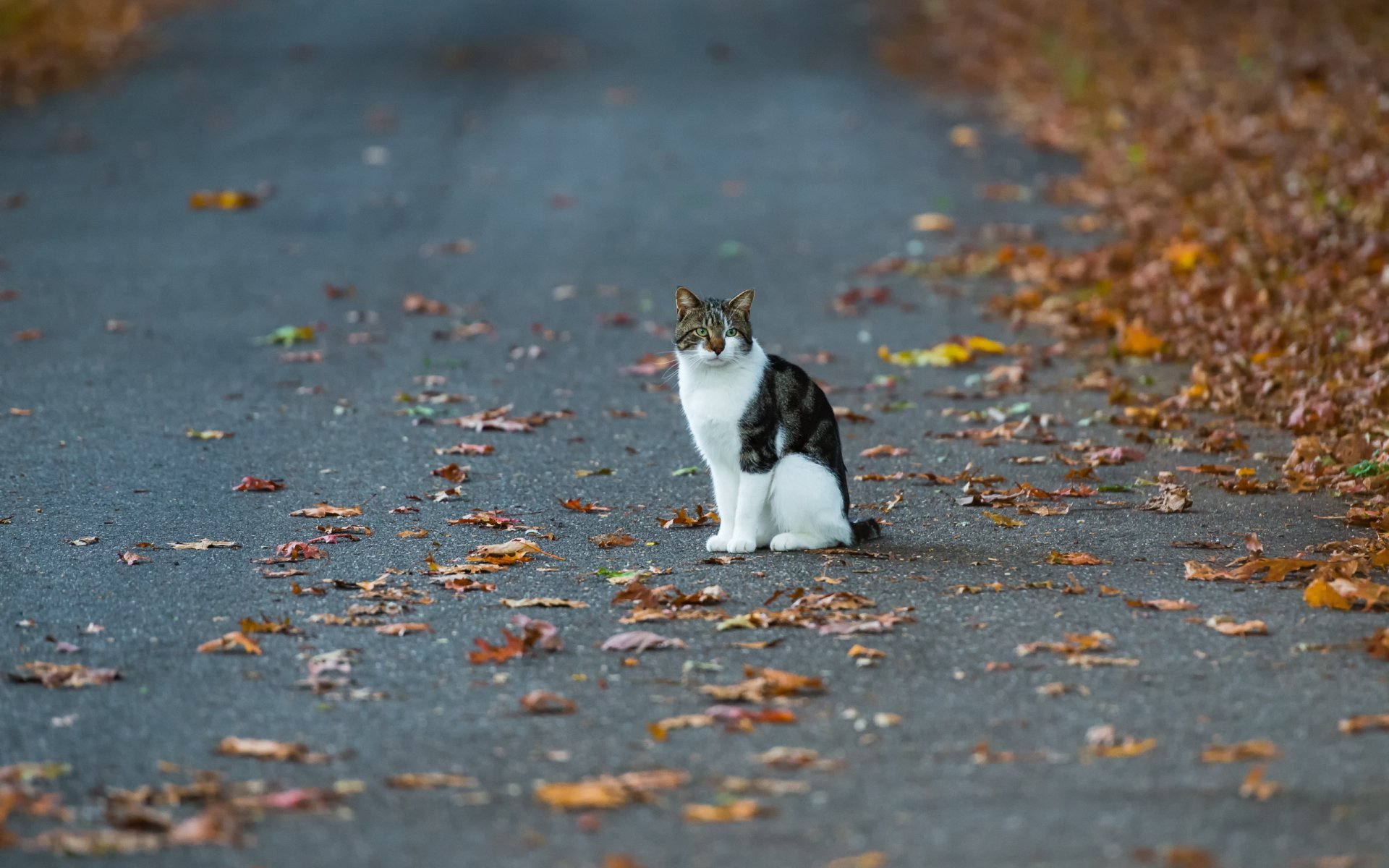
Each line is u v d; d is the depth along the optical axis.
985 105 29.05
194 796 6.44
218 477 11.91
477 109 28.67
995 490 11.48
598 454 12.71
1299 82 23.80
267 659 8.10
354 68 31.95
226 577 9.53
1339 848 5.89
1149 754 6.79
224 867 5.86
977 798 6.38
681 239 20.92
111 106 28.23
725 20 37.50
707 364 9.75
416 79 31.08
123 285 18.31
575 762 6.81
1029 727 7.11
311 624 8.66
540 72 31.97
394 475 12.05
